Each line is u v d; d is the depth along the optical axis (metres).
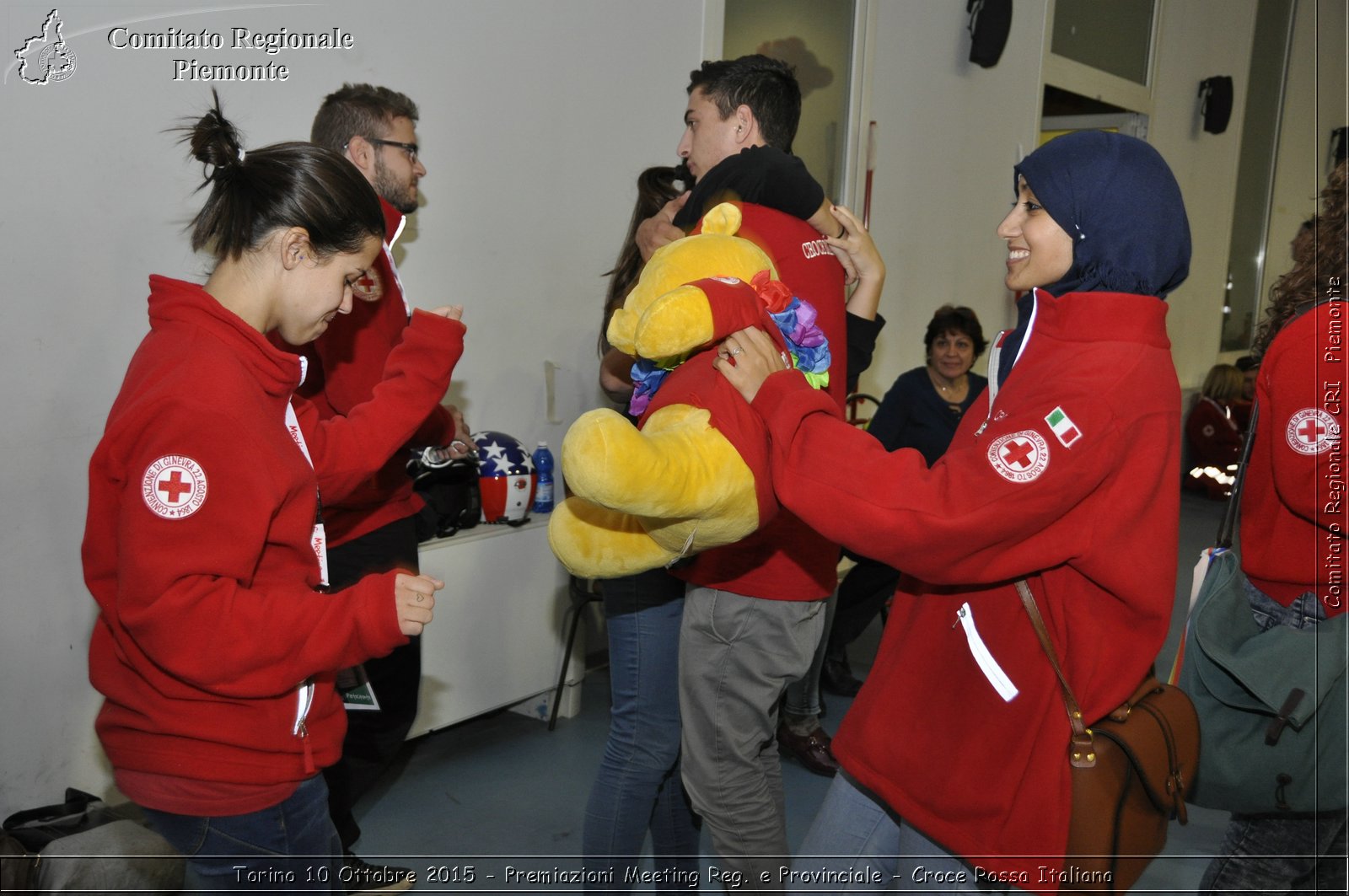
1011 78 5.01
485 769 2.76
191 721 1.20
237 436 1.14
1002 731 1.27
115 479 1.14
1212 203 7.00
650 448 1.11
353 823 2.13
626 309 1.33
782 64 1.94
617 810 1.81
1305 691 1.45
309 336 1.33
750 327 1.27
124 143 2.16
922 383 3.43
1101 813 1.21
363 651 1.22
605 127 3.16
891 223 4.46
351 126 2.23
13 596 2.10
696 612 1.60
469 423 2.92
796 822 2.50
